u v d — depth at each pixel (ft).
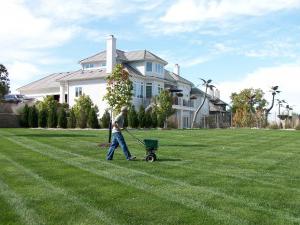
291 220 23.70
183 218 23.63
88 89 164.14
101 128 136.15
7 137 77.25
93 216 23.76
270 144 72.23
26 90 196.54
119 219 23.26
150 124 150.00
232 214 24.62
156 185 32.42
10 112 148.77
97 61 168.04
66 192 29.53
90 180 34.06
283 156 53.83
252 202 27.55
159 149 59.52
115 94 72.13
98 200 27.35
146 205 26.25
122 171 38.86
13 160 45.34
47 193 29.12
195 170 40.19
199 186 32.32
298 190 31.55
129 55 178.19
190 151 57.57
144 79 172.24
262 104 251.60
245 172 39.60
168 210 25.21
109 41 160.76
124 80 72.49
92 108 137.28
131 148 59.77
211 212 24.94
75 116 136.36
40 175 36.04
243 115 188.24
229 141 77.15
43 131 100.37
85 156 49.90
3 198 27.48
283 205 26.96
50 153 52.29
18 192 29.32
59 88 182.29
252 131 116.57
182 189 31.07
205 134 97.50
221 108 246.68
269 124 173.37
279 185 33.40
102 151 55.26
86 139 74.13
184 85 204.95
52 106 138.41
